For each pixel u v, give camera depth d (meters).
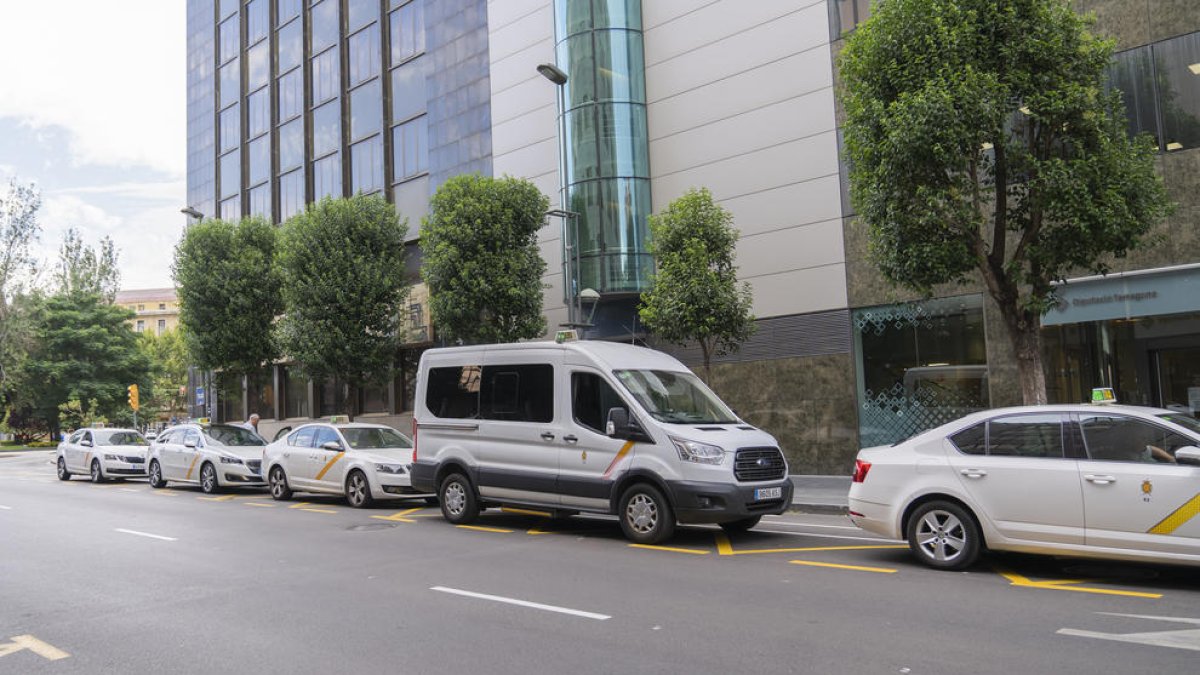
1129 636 5.63
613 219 20.03
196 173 39.91
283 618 6.70
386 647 5.78
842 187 17.12
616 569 8.48
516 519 12.88
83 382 54.81
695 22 19.70
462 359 12.43
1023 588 7.20
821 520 12.24
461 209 18.69
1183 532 6.75
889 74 11.22
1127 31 13.58
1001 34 10.88
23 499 17.75
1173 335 13.23
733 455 9.76
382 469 14.60
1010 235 14.40
